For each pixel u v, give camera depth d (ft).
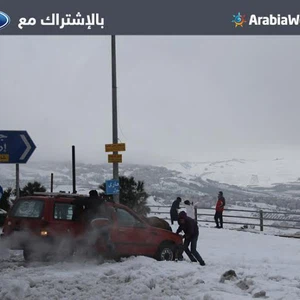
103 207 45.16
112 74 67.77
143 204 89.35
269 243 66.28
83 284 34.22
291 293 30.07
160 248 46.73
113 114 67.56
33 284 33.94
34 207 44.91
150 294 30.91
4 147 42.93
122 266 41.24
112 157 65.51
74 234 44.24
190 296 29.99
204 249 59.00
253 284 32.45
